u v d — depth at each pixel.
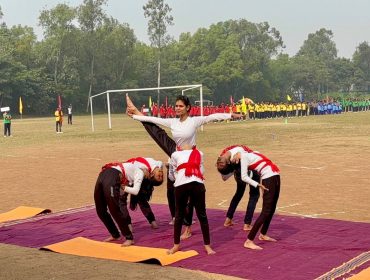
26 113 82.38
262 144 24.45
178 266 6.79
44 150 24.06
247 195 12.08
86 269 6.70
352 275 6.22
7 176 15.99
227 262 6.89
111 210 7.86
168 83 95.25
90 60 88.81
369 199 11.27
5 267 6.81
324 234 8.25
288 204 10.87
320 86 140.88
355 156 19.19
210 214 10.04
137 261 7.00
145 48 101.94
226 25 122.19
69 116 49.50
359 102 79.81
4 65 78.25
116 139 29.22
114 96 90.25
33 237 8.49
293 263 6.76
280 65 125.69
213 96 106.81
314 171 15.59
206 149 22.69
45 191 13.19
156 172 8.41
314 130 34.31
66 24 87.44
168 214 10.14
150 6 91.69
